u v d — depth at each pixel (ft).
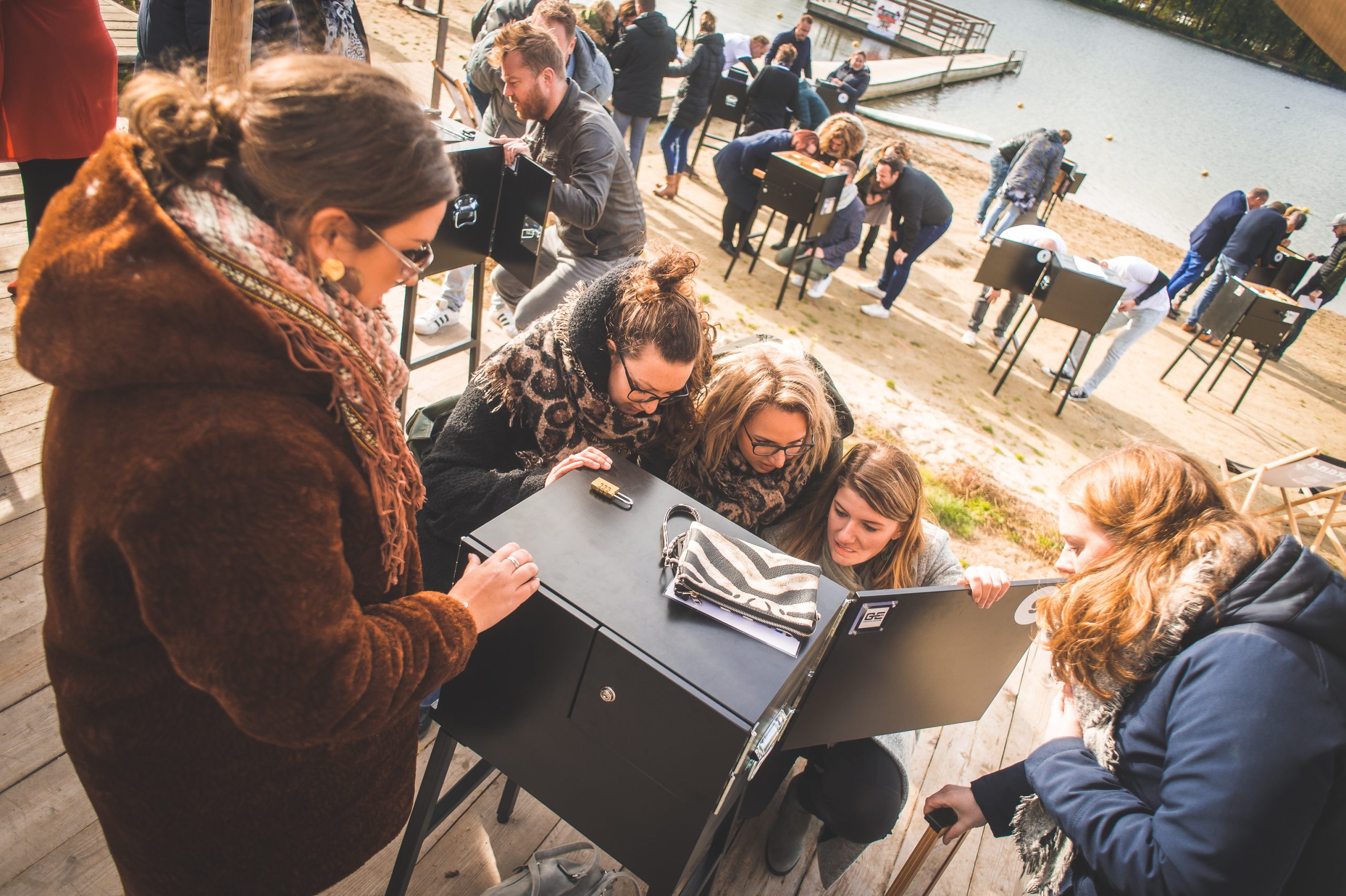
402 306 13.55
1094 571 4.86
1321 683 3.81
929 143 42.93
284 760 3.42
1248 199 27.07
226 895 3.73
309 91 2.50
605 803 4.33
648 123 23.38
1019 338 23.06
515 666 4.23
